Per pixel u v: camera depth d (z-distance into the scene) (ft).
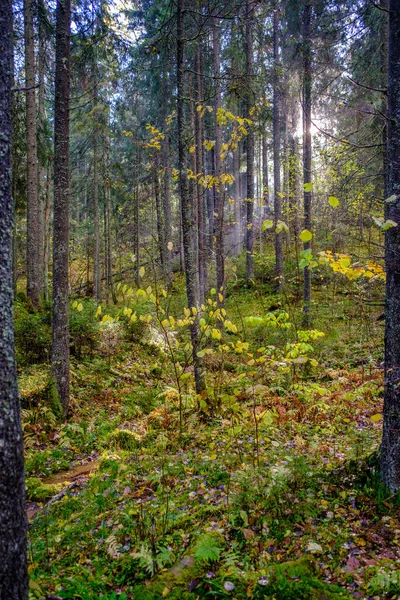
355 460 15.81
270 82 43.60
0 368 7.68
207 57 57.88
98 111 56.49
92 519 13.99
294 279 64.13
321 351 38.60
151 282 69.05
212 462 17.46
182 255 83.92
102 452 22.84
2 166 8.02
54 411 26.68
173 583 9.85
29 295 45.98
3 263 7.92
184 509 13.91
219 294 24.13
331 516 12.90
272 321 19.29
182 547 11.79
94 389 32.53
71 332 37.35
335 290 55.77
